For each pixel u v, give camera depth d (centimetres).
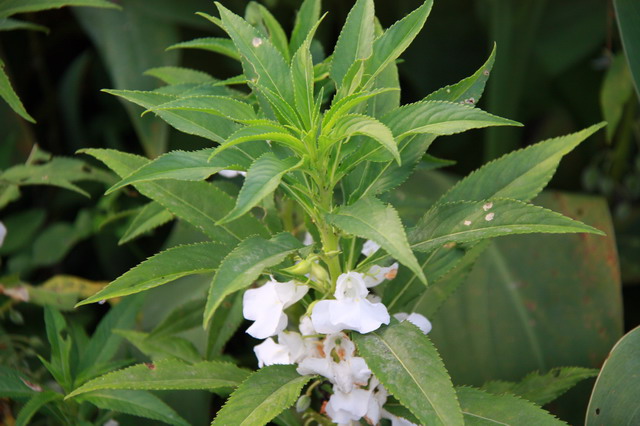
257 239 85
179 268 88
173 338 99
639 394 92
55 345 96
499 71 119
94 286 110
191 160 86
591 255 109
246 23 89
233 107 88
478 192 91
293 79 87
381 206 83
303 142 86
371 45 89
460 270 98
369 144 87
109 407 93
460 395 89
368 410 90
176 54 118
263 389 88
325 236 89
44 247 117
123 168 93
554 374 96
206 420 104
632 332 94
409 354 86
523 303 108
